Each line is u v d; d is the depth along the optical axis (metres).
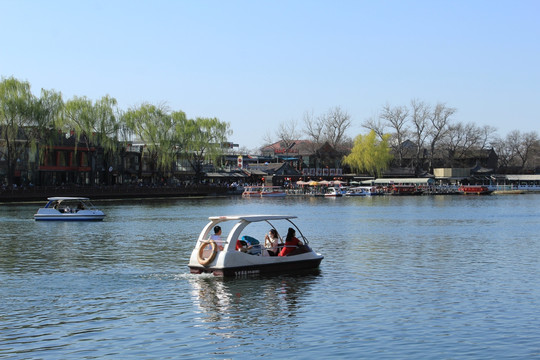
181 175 141.62
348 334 18.33
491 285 25.36
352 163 158.12
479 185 162.50
